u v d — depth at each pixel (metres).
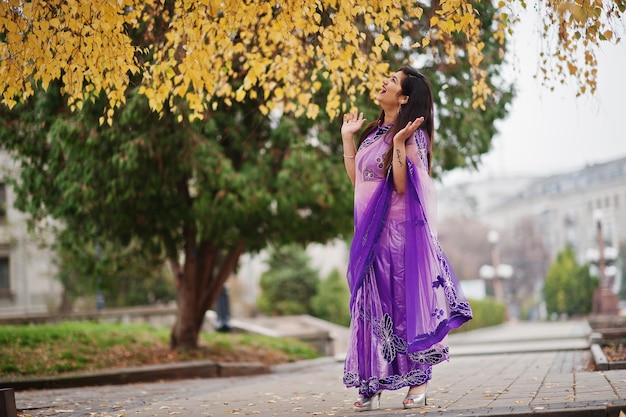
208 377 12.40
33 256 29.48
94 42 6.23
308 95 7.67
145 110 10.35
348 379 5.08
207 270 14.05
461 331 30.86
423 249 5.03
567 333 24.61
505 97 12.45
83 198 11.96
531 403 4.81
